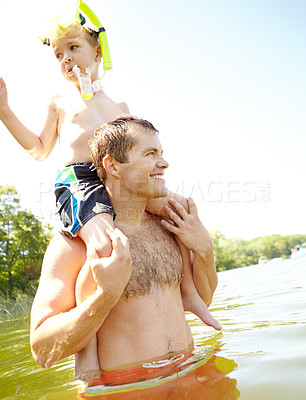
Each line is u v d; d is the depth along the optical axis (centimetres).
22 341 389
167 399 126
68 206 179
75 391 153
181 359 169
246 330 244
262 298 471
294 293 472
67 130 222
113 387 146
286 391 120
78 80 225
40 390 169
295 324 243
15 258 2694
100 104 231
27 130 226
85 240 166
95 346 171
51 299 163
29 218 2823
